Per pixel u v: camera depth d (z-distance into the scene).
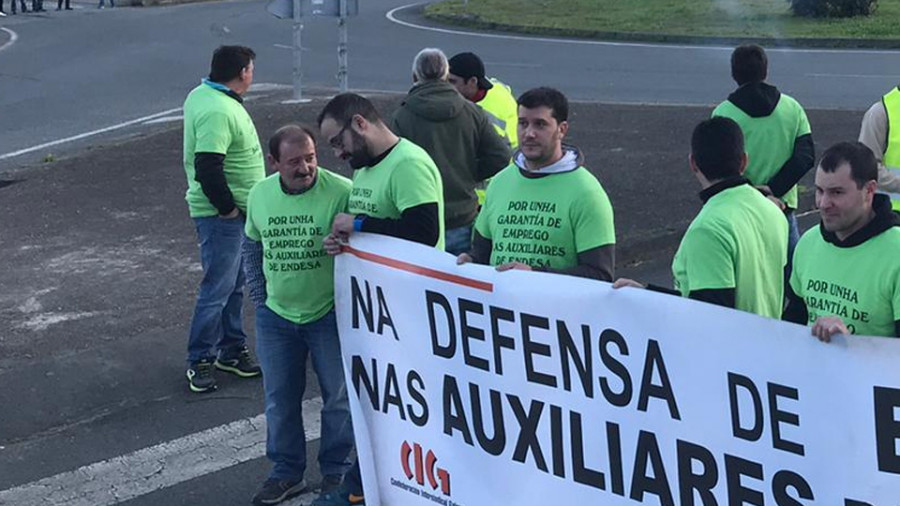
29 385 6.97
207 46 24.64
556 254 4.89
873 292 4.23
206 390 6.90
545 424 4.45
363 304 5.01
